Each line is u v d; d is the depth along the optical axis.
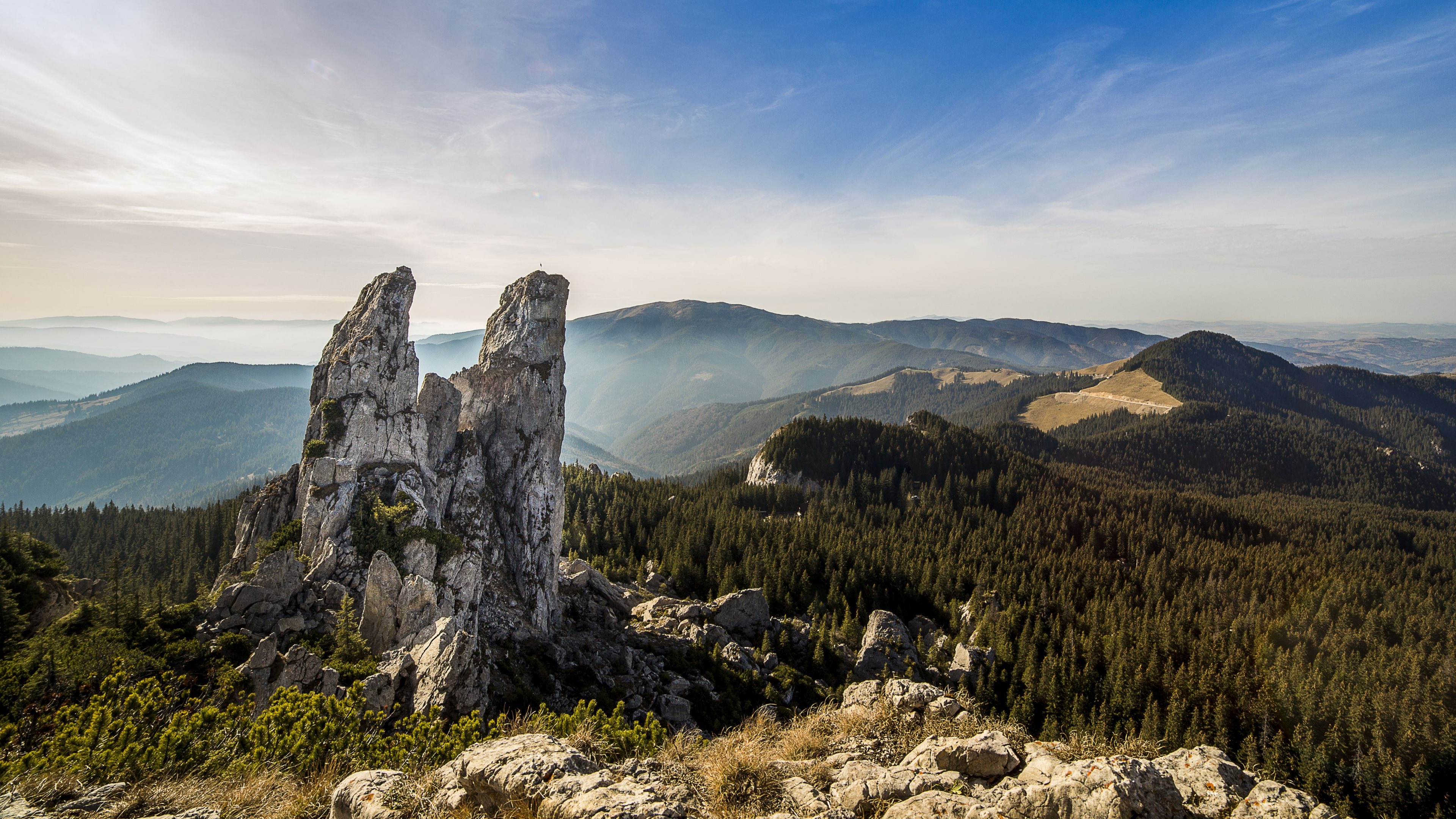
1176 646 115.19
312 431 73.56
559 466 86.06
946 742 19.23
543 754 17.30
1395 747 90.75
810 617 125.38
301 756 25.38
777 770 18.92
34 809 18.06
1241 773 17.42
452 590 63.06
